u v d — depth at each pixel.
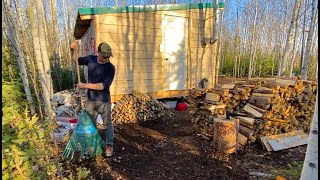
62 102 6.10
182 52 6.84
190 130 4.63
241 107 4.02
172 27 6.60
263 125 3.77
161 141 4.05
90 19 5.74
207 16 7.05
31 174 1.88
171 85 6.79
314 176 1.80
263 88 3.88
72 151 3.33
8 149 1.64
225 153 3.44
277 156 3.45
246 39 15.59
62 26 14.91
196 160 3.30
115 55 5.89
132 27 6.04
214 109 3.94
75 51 3.26
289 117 4.07
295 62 13.95
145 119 5.39
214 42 7.20
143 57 6.28
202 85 7.25
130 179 2.79
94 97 3.34
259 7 16.14
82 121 3.35
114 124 5.05
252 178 2.82
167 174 2.92
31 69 3.03
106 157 3.38
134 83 6.22
